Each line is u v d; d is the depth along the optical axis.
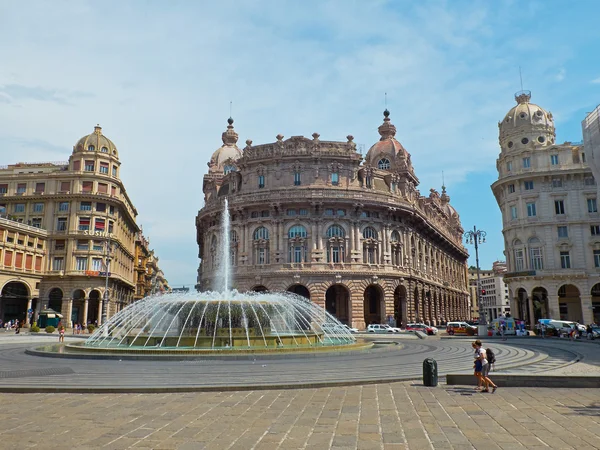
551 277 70.00
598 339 52.00
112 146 93.88
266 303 37.81
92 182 88.88
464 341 49.28
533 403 15.84
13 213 86.56
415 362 27.42
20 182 88.19
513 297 73.81
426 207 98.88
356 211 73.19
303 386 18.91
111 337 38.59
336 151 74.69
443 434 12.21
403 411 14.80
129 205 106.81
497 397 16.92
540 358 31.20
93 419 13.82
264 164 75.38
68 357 29.16
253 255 72.88
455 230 133.38
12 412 14.73
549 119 77.50
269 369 24.03
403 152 93.00
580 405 15.50
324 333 41.97
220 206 76.94
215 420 13.70
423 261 90.88
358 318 70.12
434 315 96.94
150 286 162.38
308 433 12.36
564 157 72.56
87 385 18.80
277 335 35.31
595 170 46.06
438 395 17.38
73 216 86.56
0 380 20.48
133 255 118.19
